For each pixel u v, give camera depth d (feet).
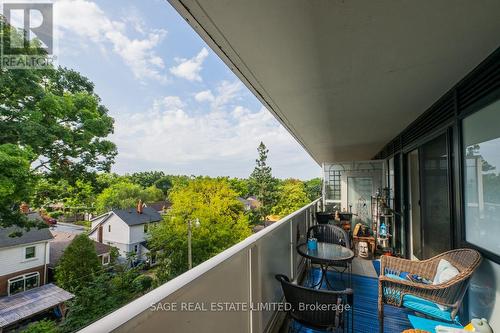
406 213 15.01
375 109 10.43
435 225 10.34
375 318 8.38
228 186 63.77
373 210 21.18
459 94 7.73
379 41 5.29
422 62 6.29
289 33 4.97
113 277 25.08
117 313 2.28
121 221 58.29
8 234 23.22
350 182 26.45
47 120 24.97
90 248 26.37
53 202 26.71
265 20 4.55
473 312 6.79
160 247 52.54
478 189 6.88
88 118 29.40
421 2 4.04
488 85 6.23
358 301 9.61
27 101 23.24
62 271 24.72
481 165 6.75
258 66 6.44
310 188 101.14
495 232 6.17
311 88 7.97
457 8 4.20
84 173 30.17
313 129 14.33
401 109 10.52
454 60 6.22
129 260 38.99
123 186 64.34
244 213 70.44
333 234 13.25
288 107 10.03
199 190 61.21
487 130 6.50
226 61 6.18
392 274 8.42
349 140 18.11
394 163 17.51
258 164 104.47
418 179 13.03
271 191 102.78
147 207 70.59
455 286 6.27
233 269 4.68
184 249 52.06
